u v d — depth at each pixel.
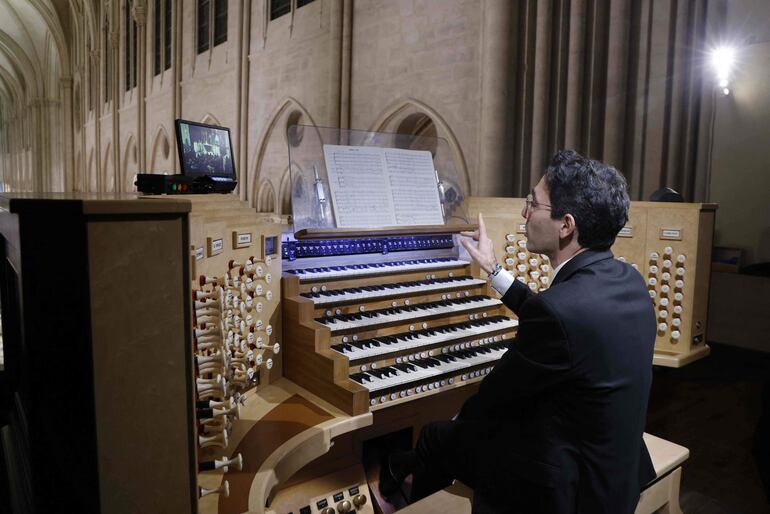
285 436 2.05
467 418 1.83
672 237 3.15
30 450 1.25
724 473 3.31
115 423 1.17
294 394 2.43
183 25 11.71
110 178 18.02
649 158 4.95
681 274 3.16
